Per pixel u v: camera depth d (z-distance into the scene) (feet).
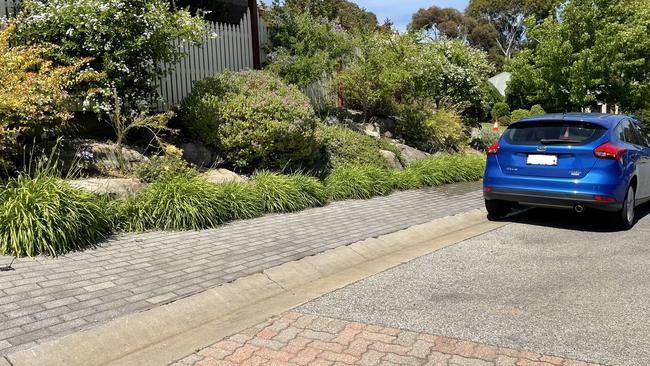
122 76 29.53
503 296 16.98
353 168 35.68
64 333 13.07
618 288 17.56
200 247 21.18
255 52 43.70
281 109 32.55
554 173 25.86
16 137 23.36
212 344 13.70
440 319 15.15
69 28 27.89
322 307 16.30
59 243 19.24
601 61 61.98
